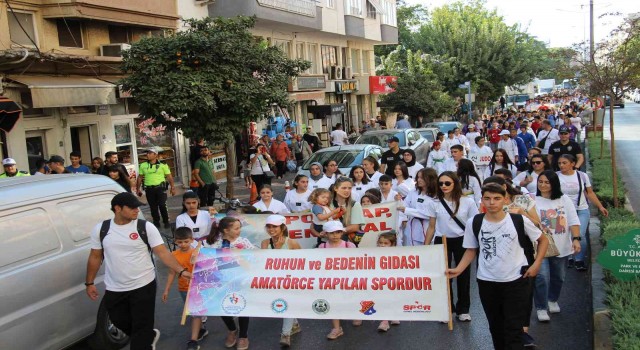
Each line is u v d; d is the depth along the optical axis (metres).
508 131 17.20
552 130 17.84
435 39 50.16
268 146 22.94
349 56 36.38
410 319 6.33
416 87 38.34
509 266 5.58
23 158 14.56
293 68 14.80
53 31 15.73
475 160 14.09
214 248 6.80
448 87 48.00
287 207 9.55
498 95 51.28
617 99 15.70
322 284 6.53
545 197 7.30
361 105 38.69
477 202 8.59
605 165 16.95
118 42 17.78
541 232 5.64
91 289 6.30
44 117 15.25
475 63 48.59
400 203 8.36
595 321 6.21
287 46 29.20
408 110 37.75
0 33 14.04
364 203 8.58
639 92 19.84
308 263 6.61
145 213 16.11
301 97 26.53
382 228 8.35
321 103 31.12
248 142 23.77
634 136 32.66
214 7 22.38
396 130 20.05
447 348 6.69
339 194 7.82
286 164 22.95
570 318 7.32
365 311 6.45
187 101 12.49
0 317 5.61
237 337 7.23
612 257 6.76
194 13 21.28
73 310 6.49
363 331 7.36
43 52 14.47
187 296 6.75
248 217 8.20
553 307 7.54
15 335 5.76
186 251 7.03
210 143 13.48
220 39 13.04
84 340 7.40
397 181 9.67
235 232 6.98
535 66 50.28
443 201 7.29
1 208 5.86
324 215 7.74
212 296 6.73
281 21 24.91
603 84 15.05
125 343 7.23
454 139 18.72
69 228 6.59
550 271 7.39
